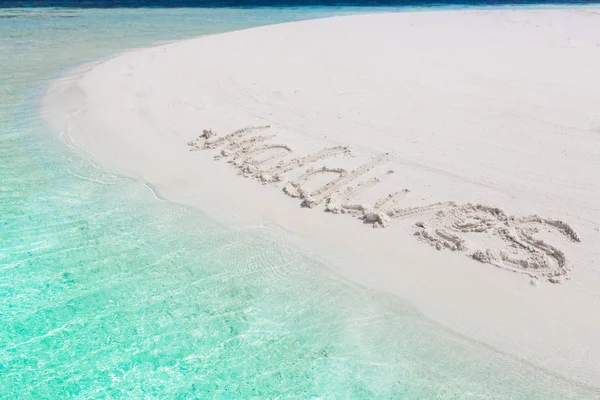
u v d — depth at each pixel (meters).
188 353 4.02
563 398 3.58
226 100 9.94
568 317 4.21
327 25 19.77
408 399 3.61
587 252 4.92
